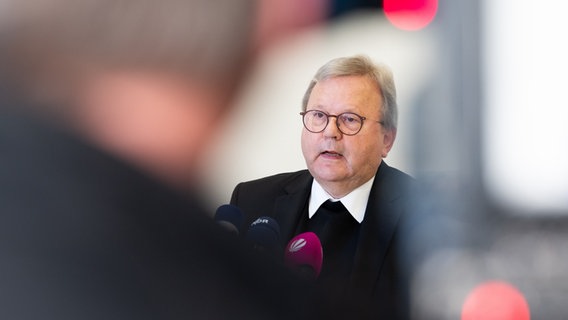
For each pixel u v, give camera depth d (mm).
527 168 6004
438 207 4496
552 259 5613
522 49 5980
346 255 3773
